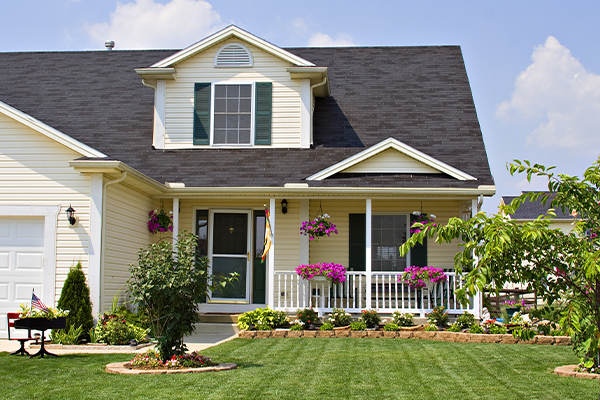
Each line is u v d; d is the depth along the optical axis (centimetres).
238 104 1516
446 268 1416
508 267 532
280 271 1320
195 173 1398
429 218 1405
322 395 661
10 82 1728
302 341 1101
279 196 1323
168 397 642
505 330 1153
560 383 736
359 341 1103
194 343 1089
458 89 1647
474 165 1399
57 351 971
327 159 1441
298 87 1513
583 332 720
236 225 1445
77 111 1614
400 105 1600
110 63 1795
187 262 841
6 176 1109
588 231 592
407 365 848
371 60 1767
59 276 1079
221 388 684
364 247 1438
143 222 1319
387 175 1364
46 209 1093
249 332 1162
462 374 788
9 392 666
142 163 1446
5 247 1103
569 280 557
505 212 604
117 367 805
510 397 664
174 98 1523
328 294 1321
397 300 1309
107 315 1059
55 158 1107
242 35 1513
